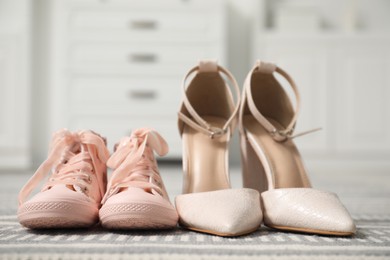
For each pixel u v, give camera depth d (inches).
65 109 109.9
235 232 27.0
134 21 110.6
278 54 115.1
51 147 33.7
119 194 28.8
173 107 111.6
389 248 24.8
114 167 32.0
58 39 109.8
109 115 110.9
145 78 111.3
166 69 111.3
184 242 26.0
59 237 27.3
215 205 28.8
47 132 127.7
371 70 115.0
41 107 127.6
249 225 27.9
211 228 27.7
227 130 35.7
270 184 32.9
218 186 33.2
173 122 111.7
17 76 112.0
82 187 30.0
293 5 120.9
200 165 34.2
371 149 115.1
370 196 57.9
